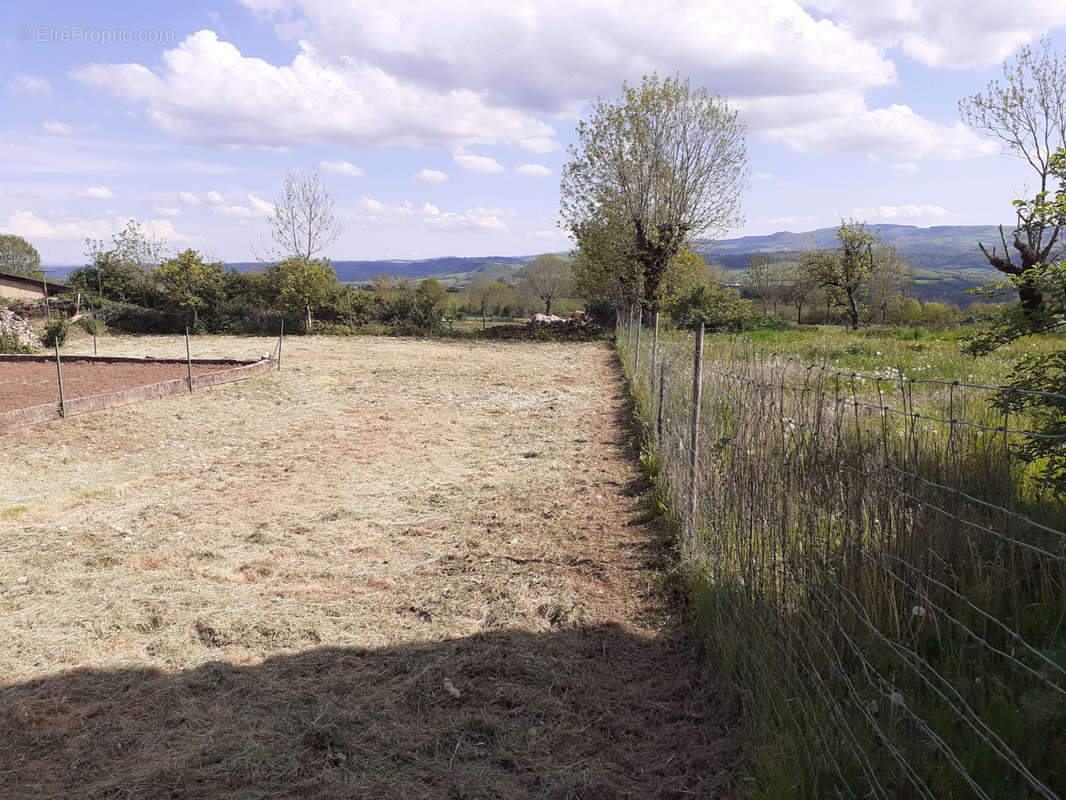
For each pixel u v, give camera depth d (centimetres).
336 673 356
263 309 2833
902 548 287
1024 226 371
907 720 230
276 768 281
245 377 1370
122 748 296
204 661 371
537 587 454
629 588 448
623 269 2500
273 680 349
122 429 928
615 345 2314
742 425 393
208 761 286
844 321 5169
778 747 255
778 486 329
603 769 277
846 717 248
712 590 386
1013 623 272
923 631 280
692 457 461
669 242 2456
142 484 718
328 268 3012
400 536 563
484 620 413
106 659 374
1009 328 371
